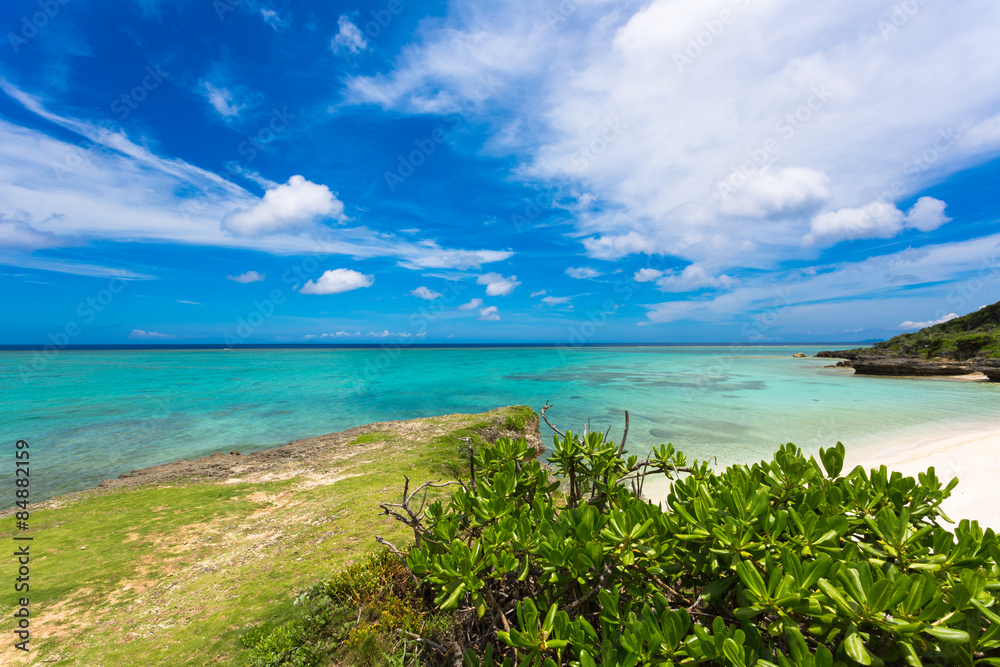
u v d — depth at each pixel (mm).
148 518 9555
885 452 14945
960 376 41406
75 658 4934
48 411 27516
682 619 2168
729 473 3451
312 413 26812
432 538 3635
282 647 4684
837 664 1769
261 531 8609
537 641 2322
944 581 2135
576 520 3041
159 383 42219
